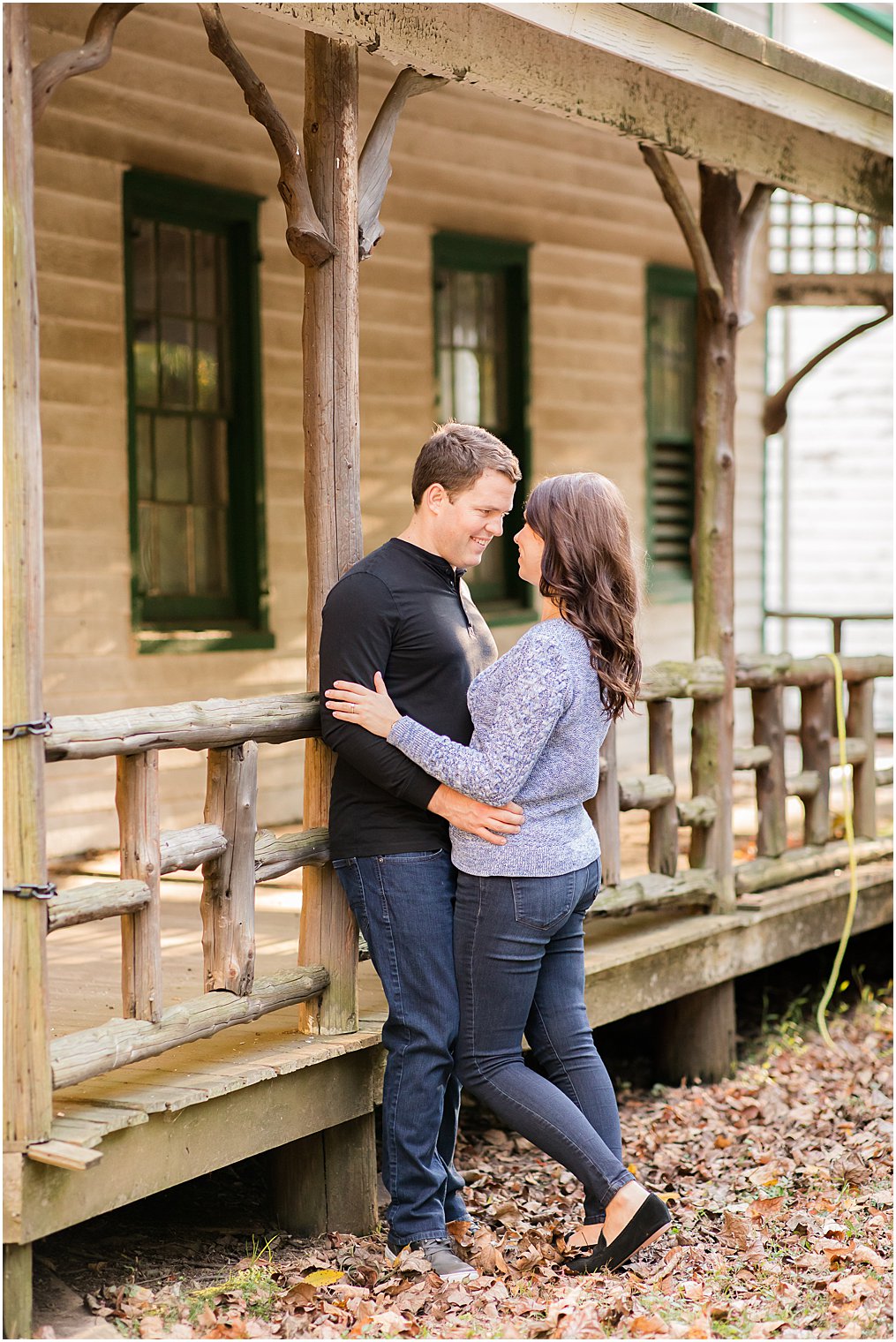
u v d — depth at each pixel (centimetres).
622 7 434
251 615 723
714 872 566
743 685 589
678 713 1013
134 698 662
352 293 384
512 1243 388
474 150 820
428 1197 357
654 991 523
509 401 877
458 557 352
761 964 588
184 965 455
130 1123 314
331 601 344
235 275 708
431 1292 342
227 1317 330
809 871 629
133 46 632
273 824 745
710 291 559
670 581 1005
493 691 335
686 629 1020
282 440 731
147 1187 327
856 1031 646
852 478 1546
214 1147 345
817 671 637
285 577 738
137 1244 385
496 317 873
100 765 656
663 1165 471
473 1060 350
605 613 339
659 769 544
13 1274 302
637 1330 325
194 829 345
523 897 338
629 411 958
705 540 570
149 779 326
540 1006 362
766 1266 380
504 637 864
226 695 707
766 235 1062
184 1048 371
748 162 551
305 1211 395
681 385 1024
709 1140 502
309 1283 347
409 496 804
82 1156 290
